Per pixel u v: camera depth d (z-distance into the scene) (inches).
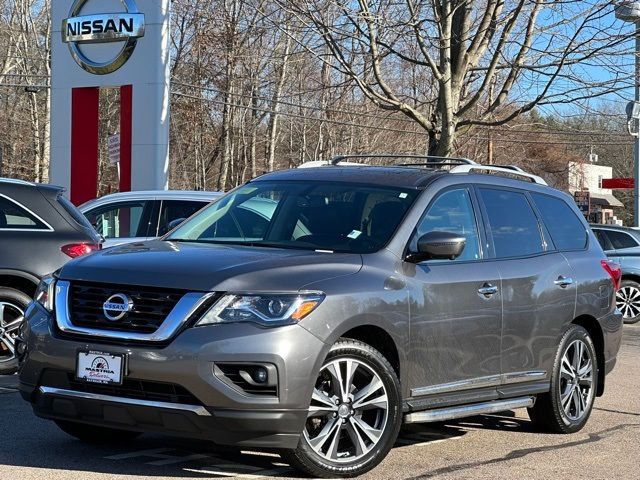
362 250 266.8
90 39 911.0
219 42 1631.4
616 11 828.6
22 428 299.0
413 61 874.8
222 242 280.8
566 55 833.5
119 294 237.3
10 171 2132.1
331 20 878.4
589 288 336.2
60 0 928.9
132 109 899.4
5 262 372.5
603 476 269.9
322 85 1169.4
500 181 320.2
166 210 507.5
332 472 245.6
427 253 268.5
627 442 319.3
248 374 229.6
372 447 252.1
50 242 381.7
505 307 296.4
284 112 1754.4
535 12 866.8
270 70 1861.5
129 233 503.8
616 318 353.7
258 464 261.4
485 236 300.8
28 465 253.3
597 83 850.1
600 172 3294.8
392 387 254.7
